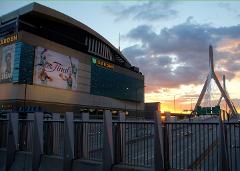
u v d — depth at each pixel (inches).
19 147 508.4
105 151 356.2
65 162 401.1
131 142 359.9
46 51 3663.9
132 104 5733.3
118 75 5295.3
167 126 335.3
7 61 3489.2
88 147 398.3
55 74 3767.2
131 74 5748.0
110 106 4990.2
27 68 3388.3
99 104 4677.7
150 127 342.3
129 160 360.2
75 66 4153.5
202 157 309.1
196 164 311.6
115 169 354.0
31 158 460.8
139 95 5989.2
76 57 4197.8
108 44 5383.9
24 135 502.0
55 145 440.8
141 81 6127.0
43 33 3804.1
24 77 3334.2
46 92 3585.1
